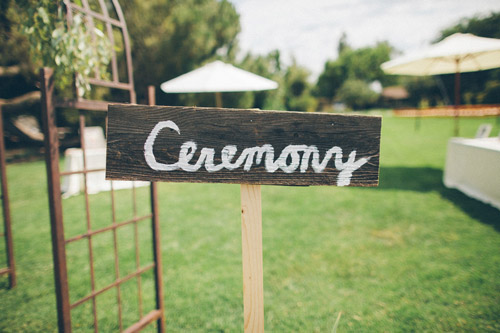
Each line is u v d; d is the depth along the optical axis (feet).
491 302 8.27
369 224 14.02
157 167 3.92
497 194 15.08
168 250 12.01
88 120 41.93
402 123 72.18
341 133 3.85
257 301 4.00
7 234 9.57
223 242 12.62
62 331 5.52
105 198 20.01
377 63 241.96
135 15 44.16
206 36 49.83
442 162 27.81
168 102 54.54
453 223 13.65
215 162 3.89
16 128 41.78
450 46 18.76
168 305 8.52
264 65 79.15
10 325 7.91
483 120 70.90
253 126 3.86
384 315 7.91
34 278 10.31
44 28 6.00
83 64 6.18
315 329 7.47
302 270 10.21
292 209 16.60
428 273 9.77
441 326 7.46
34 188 23.18
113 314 8.30
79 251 12.19
